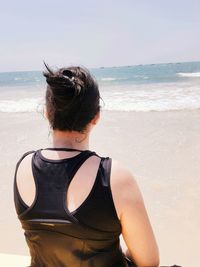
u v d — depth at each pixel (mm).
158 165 5887
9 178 5656
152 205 4484
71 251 1312
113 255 1375
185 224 3990
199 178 5180
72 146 1423
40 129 9195
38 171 1381
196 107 11242
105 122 9734
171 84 21312
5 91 24656
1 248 3750
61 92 1331
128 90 18875
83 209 1263
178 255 3490
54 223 1276
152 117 10117
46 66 1384
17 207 1400
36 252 1411
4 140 8305
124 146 7160
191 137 7453
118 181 1308
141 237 1361
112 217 1291
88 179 1306
